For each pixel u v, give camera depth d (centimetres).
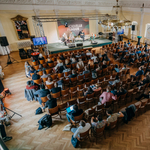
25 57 1120
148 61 736
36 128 429
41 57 866
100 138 382
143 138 375
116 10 562
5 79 772
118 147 354
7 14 1209
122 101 530
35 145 372
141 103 433
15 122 457
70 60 836
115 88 567
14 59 1100
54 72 773
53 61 892
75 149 354
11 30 1298
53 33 1451
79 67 728
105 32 1513
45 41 1077
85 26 1543
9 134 411
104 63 693
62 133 405
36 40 1044
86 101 494
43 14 1305
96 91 493
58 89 494
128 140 371
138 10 1326
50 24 1399
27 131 420
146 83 538
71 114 388
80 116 380
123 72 656
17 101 572
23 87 681
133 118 446
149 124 419
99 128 338
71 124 426
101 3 1475
